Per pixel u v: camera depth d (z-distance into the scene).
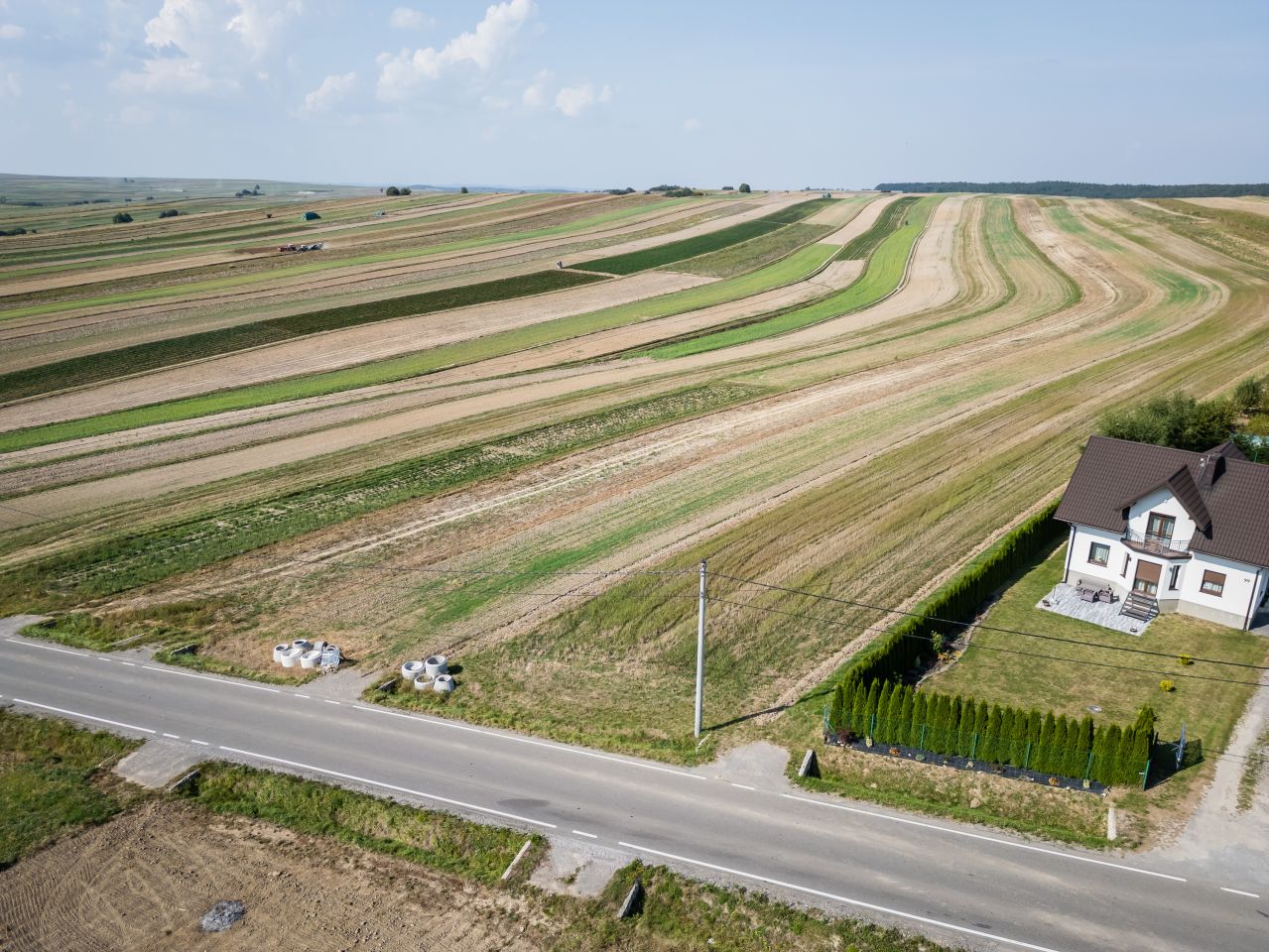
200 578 44.03
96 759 30.72
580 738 31.27
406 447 62.16
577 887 24.56
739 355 87.31
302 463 59.22
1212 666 35.88
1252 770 29.52
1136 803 27.95
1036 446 60.12
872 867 25.14
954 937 22.66
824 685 34.25
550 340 91.88
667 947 22.89
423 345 89.38
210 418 68.31
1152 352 82.00
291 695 34.31
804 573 43.22
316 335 92.31
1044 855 25.69
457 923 23.55
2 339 88.12
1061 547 47.44
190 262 129.38
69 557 45.81
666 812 27.42
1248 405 63.81
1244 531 38.56
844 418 67.56
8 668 36.31
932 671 35.88
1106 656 36.78
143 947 22.84
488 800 27.98
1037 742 29.19
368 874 25.50
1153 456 41.88
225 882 25.17
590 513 51.22
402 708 33.41
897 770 29.64
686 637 38.09
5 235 159.62
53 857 26.14
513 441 63.50
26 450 61.62
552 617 39.69
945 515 49.84
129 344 87.31
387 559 45.75
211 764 30.09
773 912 23.55
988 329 94.56
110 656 37.22
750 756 30.27
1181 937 22.62
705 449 61.66
